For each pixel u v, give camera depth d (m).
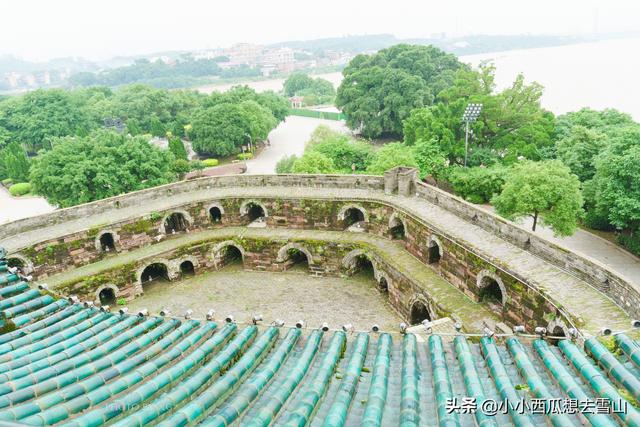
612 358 15.27
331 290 39.69
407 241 37.91
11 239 38.50
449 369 16.95
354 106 102.31
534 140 60.41
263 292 40.03
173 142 84.50
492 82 70.25
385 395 14.68
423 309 34.31
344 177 43.44
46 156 60.38
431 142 60.75
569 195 42.75
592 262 24.39
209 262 43.84
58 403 13.95
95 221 41.16
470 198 56.75
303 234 42.78
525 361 16.08
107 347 18.77
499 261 28.08
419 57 102.75
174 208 43.56
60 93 118.81
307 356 17.55
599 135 53.31
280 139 119.62
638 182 41.75
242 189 46.19
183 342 19.02
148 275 43.62
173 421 12.51
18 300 23.75
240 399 14.16
